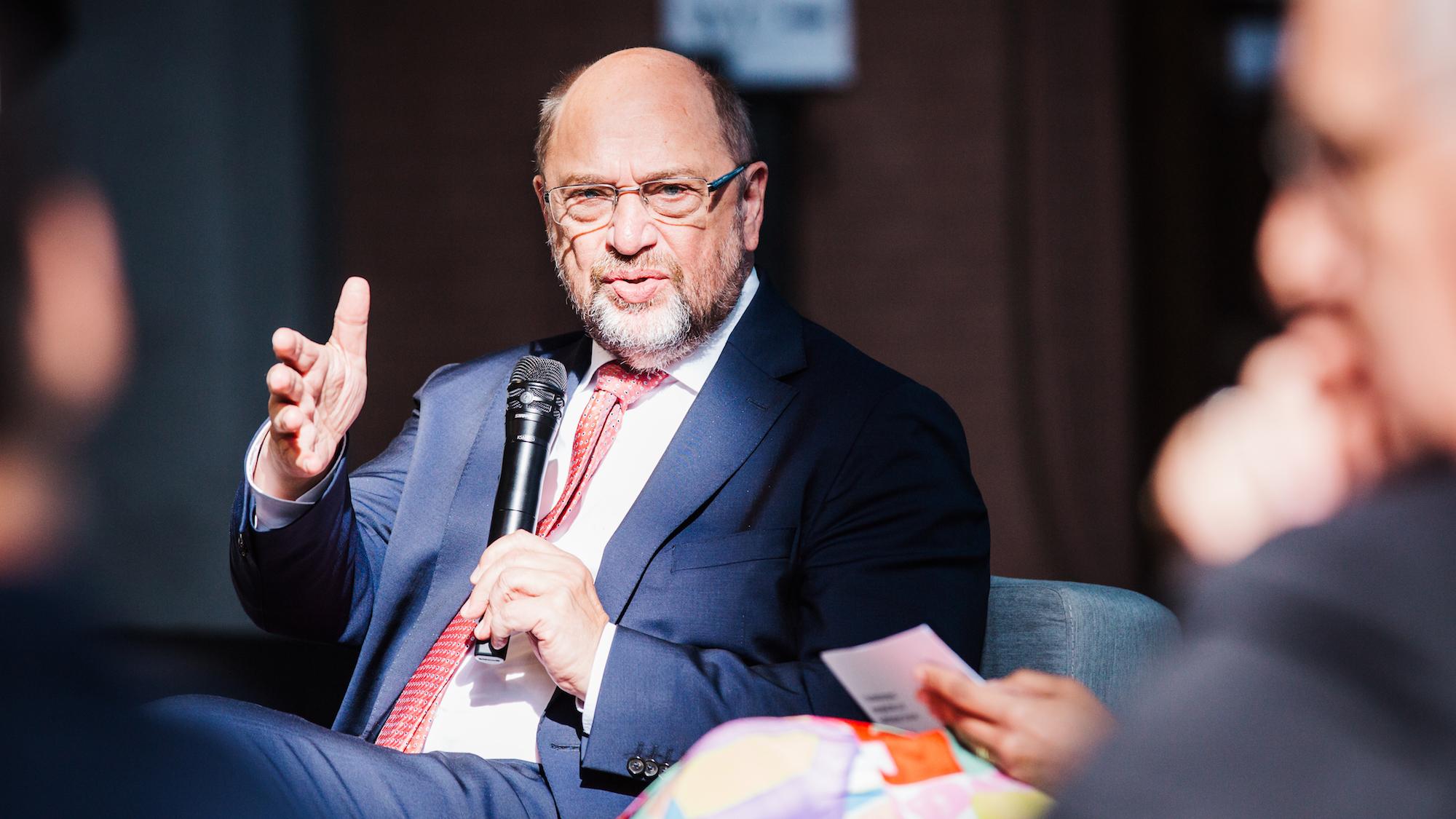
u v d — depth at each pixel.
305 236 15.05
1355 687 1.46
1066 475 14.77
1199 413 2.08
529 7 15.00
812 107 14.71
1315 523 1.56
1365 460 1.58
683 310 5.47
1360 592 1.48
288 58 14.95
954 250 14.88
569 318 15.22
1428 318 1.47
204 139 14.77
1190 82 14.45
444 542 5.50
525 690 5.04
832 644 4.84
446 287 15.28
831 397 5.36
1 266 1.74
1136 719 1.59
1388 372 1.51
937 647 3.32
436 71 15.14
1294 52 1.56
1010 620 5.03
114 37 14.64
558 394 5.12
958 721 3.36
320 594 5.61
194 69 14.71
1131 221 14.70
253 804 2.21
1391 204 1.48
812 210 14.85
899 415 5.27
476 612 4.64
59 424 1.81
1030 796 3.13
